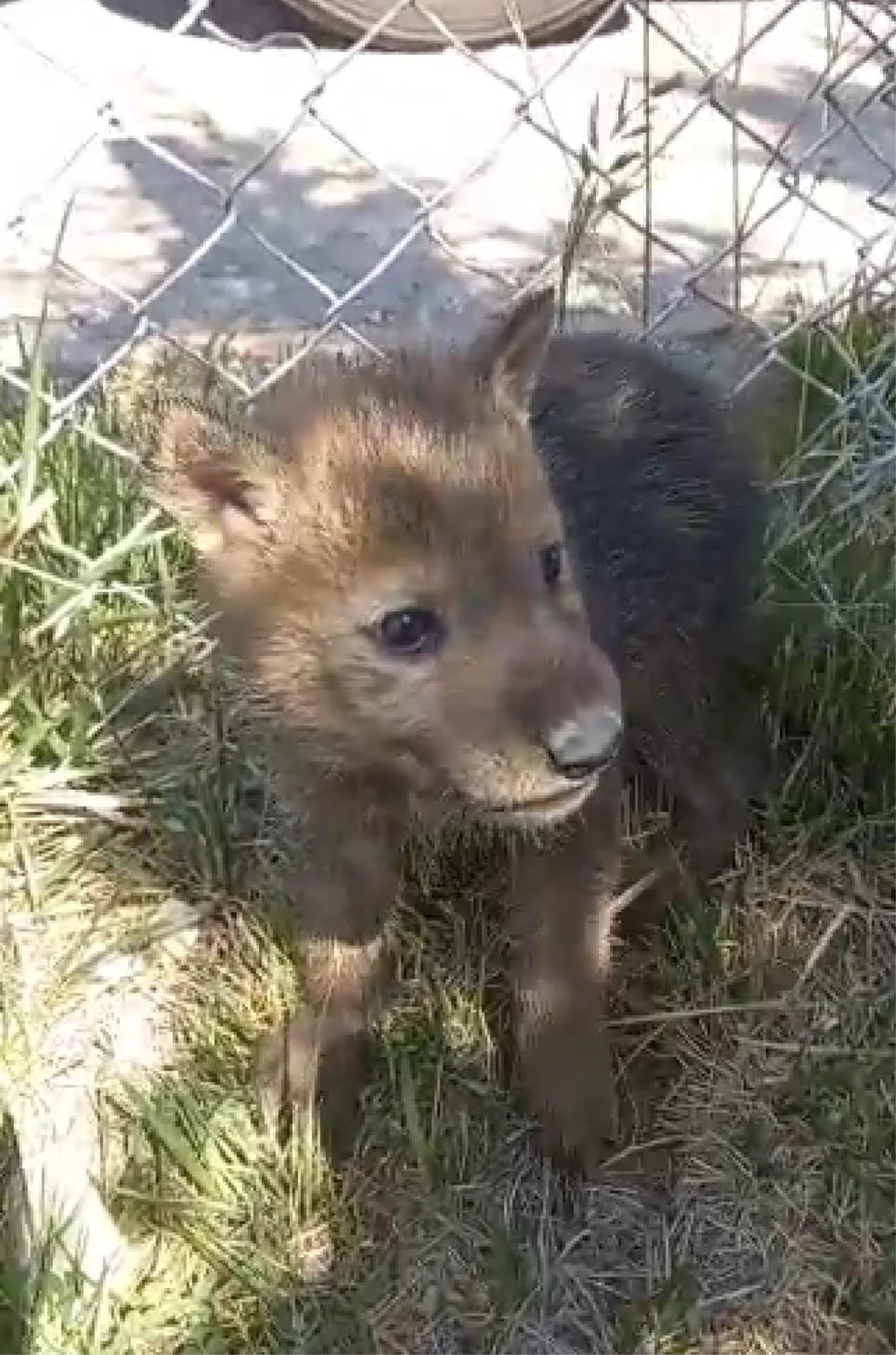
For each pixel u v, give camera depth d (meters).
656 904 0.77
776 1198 0.70
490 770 0.60
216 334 0.96
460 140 1.26
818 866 0.79
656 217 1.15
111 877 0.77
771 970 0.76
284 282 1.11
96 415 0.86
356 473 0.62
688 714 0.79
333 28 1.33
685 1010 0.74
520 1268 0.67
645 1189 0.71
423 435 0.62
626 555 0.73
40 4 1.44
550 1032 0.71
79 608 0.78
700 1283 0.67
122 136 1.16
